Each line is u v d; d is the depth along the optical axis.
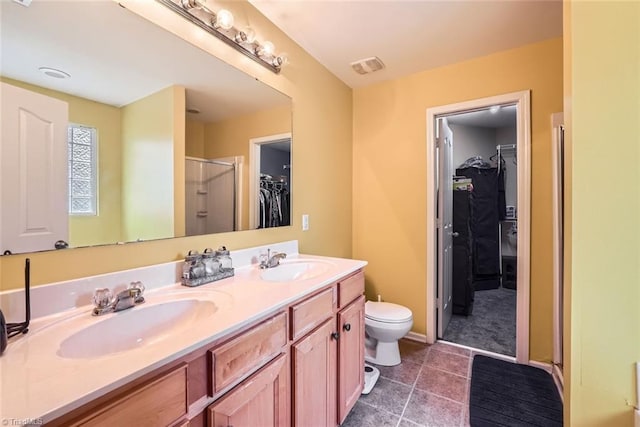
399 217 2.51
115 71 1.05
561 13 1.65
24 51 0.84
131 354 0.65
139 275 1.08
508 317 2.95
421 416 1.55
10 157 0.82
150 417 0.62
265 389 0.94
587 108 0.94
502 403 1.64
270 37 1.70
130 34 1.08
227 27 1.35
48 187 0.89
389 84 2.52
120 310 0.92
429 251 2.38
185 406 0.69
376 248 2.62
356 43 1.95
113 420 0.55
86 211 0.97
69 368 0.59
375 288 2.63
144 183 1.14
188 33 1.27
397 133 2.50
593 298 0.93
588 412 0.94
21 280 0.82
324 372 1.28
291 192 1.93
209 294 1.08
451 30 1.82
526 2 1.56
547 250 1.98
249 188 1.62
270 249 1.70
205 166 1.38
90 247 0.98
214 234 1.42
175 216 1.25
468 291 2.99
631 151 0.90
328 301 1.32
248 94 1.58
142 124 1.13
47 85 0.89
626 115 0.90
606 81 0.92
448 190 2.74
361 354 1.65
